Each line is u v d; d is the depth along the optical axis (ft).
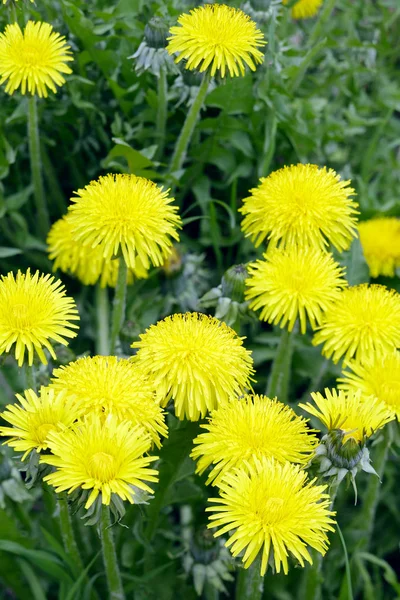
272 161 2.46
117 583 1.94
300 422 1.82
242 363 1.86
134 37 2.33
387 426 1.95
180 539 2.07
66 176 2.51
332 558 2.15
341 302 2.01
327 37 2.53
